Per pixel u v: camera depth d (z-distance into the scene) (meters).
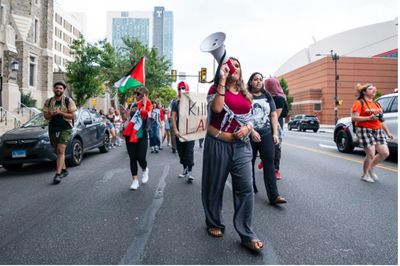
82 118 9.68
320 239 3.39
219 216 3.49
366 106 5.96
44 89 33.00
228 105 3.15
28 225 3.90
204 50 2.95
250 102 3.26
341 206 4.57
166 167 8.20
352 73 55.34
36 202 4.96
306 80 61.69
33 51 31.05
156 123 11.41
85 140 9.35
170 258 2.96
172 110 6.64
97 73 29.66
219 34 2.96
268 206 4.60
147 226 3.81
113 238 3.45
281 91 5.65
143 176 6.21
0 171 8.02
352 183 6.06
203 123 4.91
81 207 4.64
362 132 6.14
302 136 22.22
